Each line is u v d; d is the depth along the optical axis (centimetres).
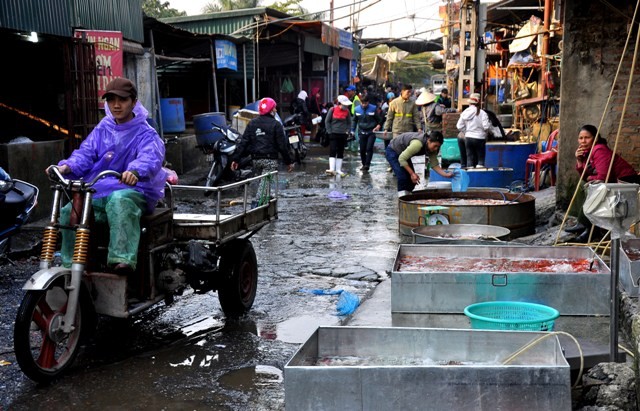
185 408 425
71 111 1084
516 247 579
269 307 632
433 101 1912
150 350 524
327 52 2980
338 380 317
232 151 1290
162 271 536
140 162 493
